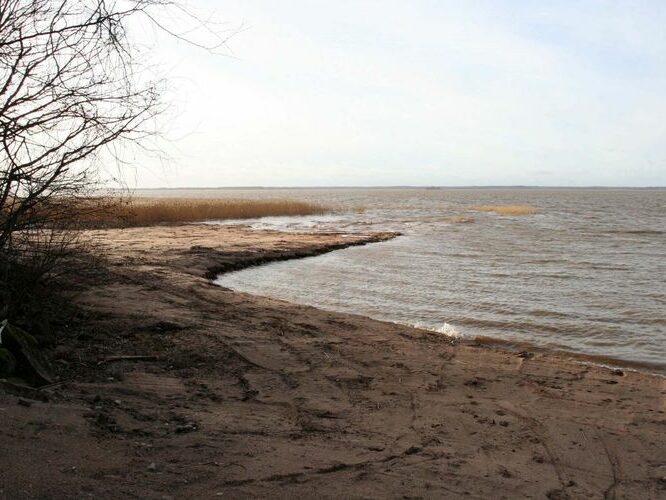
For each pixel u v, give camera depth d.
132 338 7.13
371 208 75.06
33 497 2.97
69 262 7.55
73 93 5.09
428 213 61.06
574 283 17.41
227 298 11.18
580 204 100.94
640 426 5.83
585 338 11.12
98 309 8.10
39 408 4.24
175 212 41.94
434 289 16.09
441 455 4.66
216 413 5.04
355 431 5.07
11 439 3.57
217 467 3.82
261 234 30.28
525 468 4.61
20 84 4.94
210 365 6.61
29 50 4.85
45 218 6.19
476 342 10.46
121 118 5.34
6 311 5.84
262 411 5.33
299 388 6.21
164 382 5.78
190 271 16.05
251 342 7.75
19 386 4.64
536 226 42.84
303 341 8.30
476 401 6.32
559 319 12.65
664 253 25.55
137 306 8.76
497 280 17.78
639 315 13.06
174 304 9.56
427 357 8.12
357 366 7.33
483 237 33.00
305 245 25.28
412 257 23.23
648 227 43.12
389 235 32.66
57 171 5.62
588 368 8.18
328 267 20.02
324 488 3.75
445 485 4.08
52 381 5.20
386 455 4.52
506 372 7.68
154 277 12.56
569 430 5.59
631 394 6.97
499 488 4.14
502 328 11.81
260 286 15.97
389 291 15.68
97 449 3.76
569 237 33.69
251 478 3.73
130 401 5.00
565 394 6.82
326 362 7.34
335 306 13.66
